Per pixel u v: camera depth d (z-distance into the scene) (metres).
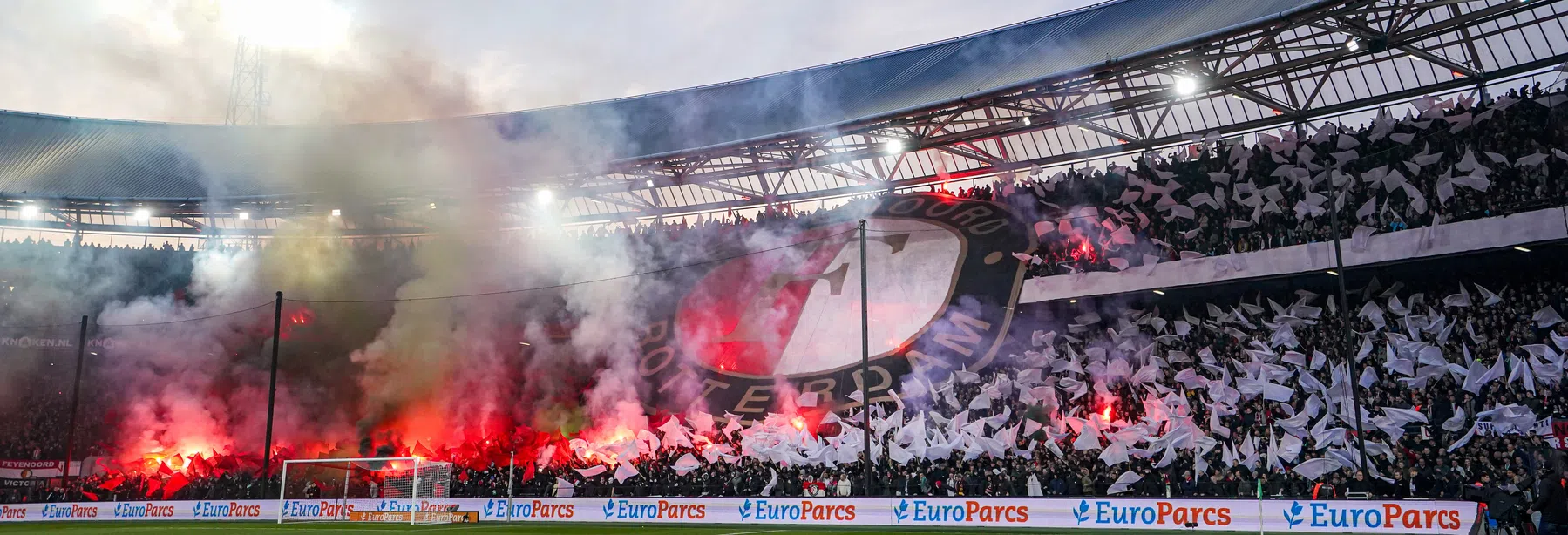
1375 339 32.69
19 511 38.72
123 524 33.94
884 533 25.56
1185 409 31.27
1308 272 33.44
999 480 30.30
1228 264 34.81
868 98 50.22
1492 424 27.30
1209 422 32.94
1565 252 30.59
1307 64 38.38
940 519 27.34
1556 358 27.83
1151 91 44.56
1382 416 29.59
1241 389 32.03
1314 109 43.69
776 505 29.58
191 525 32.12
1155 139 47.38
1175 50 36.72
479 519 33.47
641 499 31.44
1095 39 43.66
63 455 49.72
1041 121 46.31
